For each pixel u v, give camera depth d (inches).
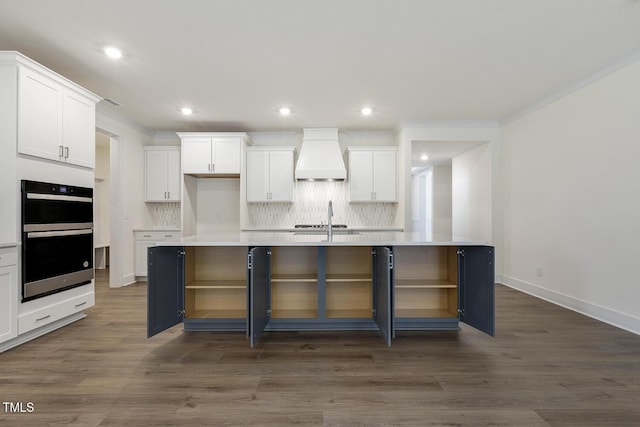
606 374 80.4
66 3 84.6
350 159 207.9
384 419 62.8
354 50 110.2
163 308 102.3
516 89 142.9
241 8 87.6
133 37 101.6
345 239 110.0
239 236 123.3
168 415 63.9
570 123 136.6
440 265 120.1
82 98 122.0
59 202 111.3
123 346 98.0
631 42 103.7
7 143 96.3
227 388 73.9
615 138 115.6
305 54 112.7
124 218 186.2
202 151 198.7
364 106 166.2
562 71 125.0
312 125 201.6
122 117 183.3
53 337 105.4
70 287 116.0
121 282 182.2
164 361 87.7
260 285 101.7
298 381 77.0
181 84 138.3
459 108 169.0
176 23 94.2
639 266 107.0
